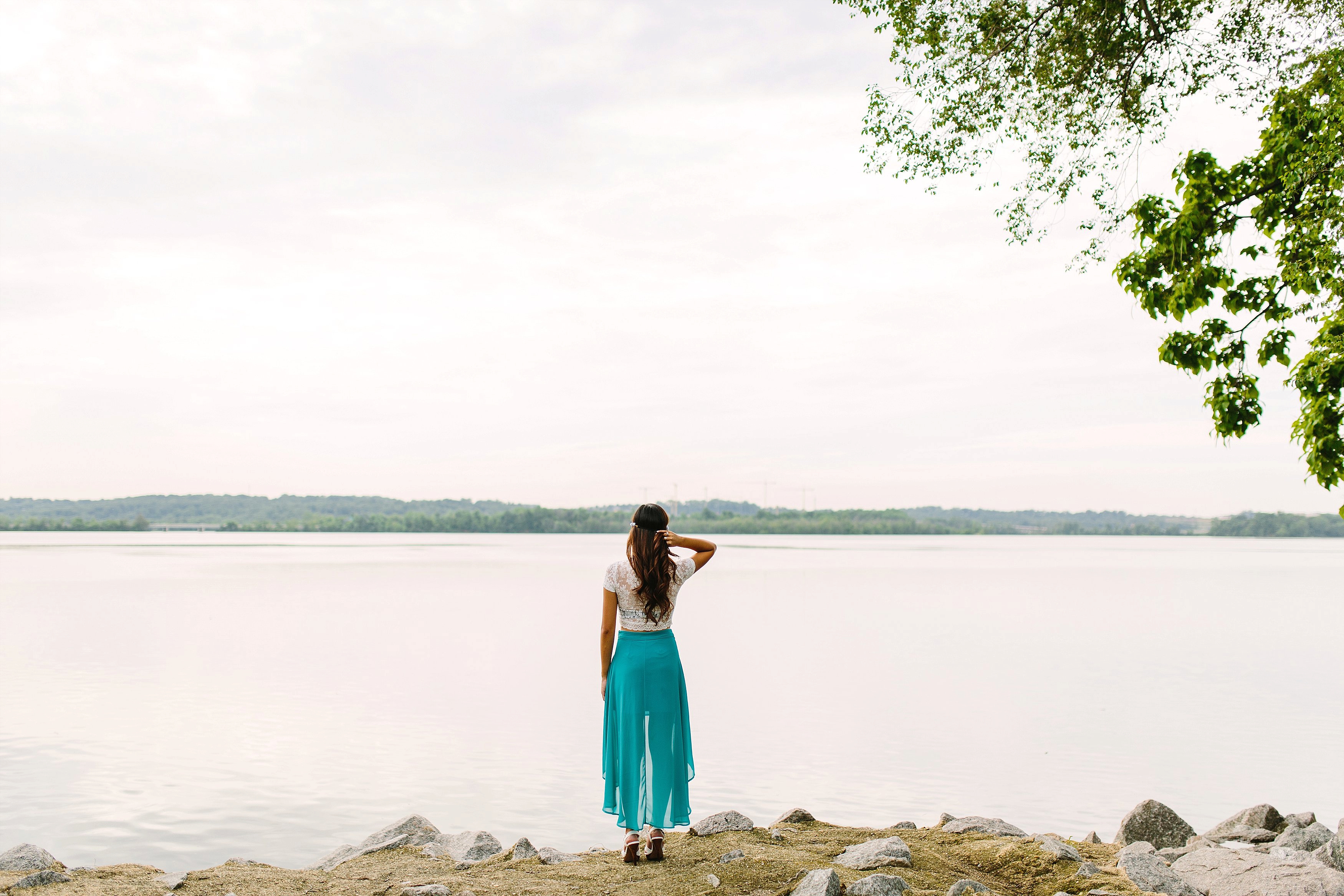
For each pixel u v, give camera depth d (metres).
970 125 12.44
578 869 6.70
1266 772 16.45
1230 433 7.98
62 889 5.98
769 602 55.31
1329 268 7.61
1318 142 7.75
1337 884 6.45
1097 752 17.83
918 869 6.63
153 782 15.38
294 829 12.98
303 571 88.12
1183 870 7.20
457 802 14.41
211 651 32.25
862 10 12.27
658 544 6.71
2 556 125.56
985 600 57.69
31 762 16.67
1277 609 52.34
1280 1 10.44
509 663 29.78
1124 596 62.28
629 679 6.74
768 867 6.44
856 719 20.89
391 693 24.12
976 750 17.89
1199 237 7.91
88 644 34.19
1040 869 6.85
